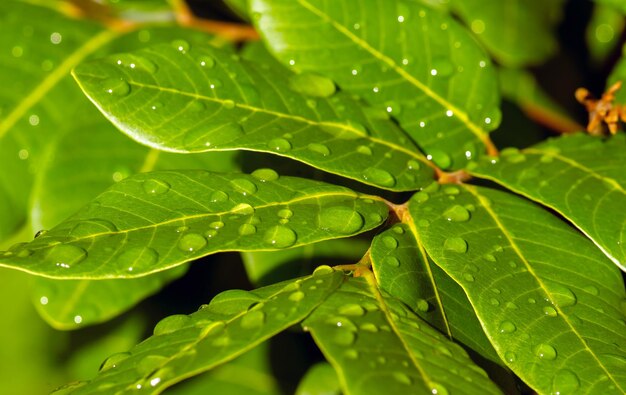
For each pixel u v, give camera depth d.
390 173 0.34
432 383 0.30
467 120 0.36
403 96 0.36
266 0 0.36
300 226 0.32
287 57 0.36
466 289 0.32
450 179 0.35
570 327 0.32
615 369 0.31
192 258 0.31
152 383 0.30
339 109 0.35
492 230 0.33
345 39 0.36
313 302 0.31
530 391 0.35
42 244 0.31
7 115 0.39
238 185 0.33
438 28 0.37
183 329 0.31
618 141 0.35
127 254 0.31
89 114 0.38
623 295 0.32
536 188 0.34
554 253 0.33
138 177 0.33
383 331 0.30
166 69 0.34
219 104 0.34
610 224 0.33
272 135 0.34
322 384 0.37
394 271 0.32
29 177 0.39
